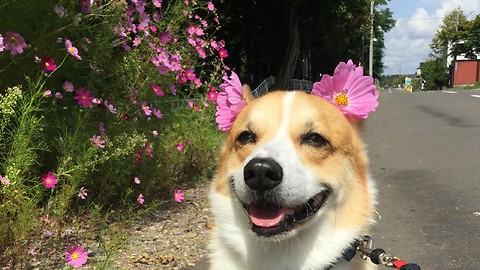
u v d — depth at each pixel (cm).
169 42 89
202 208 82
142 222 74
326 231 42
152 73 80
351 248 43
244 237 43
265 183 38
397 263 40
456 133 174
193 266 59
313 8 320
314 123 43
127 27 74
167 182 84
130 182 78
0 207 50
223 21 294
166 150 86
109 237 63
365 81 48
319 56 497
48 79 66
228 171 45
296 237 42
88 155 59
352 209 44
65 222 64
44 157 68
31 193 57
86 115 63
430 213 85
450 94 411
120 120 74
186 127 98
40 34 62
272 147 40
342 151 44
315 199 42
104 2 72
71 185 59
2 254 54
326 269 43
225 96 50
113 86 75
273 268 43
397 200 94
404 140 165
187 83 104
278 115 44
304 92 49
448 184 104
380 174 117
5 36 57
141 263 59
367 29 584
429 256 66
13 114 53
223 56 109
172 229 72
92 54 70
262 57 342
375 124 212
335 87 49
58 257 57
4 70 61
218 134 104
